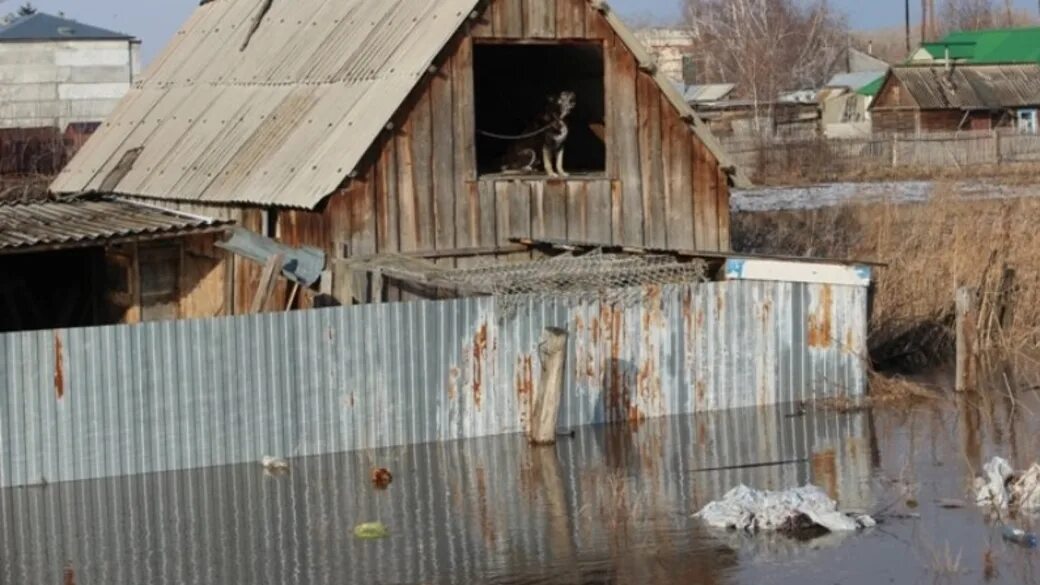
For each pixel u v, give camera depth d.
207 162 24.19
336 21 25.12
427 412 18.27
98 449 16.56
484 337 18.52
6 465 16.19
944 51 80.31
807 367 20.34
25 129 45.97
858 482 16.50
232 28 28.59
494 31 22.19
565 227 22.97
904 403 20.48
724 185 24.19
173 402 16.91
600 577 13.34
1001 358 23.42
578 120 25.44
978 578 13.16
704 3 115.00
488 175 22.55
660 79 23.42
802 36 101.56
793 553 13.98
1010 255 25.98
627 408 19.39
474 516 15.31
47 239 20.11
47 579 13.49
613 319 19.23
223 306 22.25
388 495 16.14
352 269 20.77
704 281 20.14
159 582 13.36
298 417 17.56
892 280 24.50
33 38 62.06
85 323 24.19
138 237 20.75
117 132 28.81
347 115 22.02
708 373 19.84
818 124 69.88
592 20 22.94
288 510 15.58
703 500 15.81
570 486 16.42
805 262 20.08
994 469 16.08
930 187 39.97
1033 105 68.69
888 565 13.55
